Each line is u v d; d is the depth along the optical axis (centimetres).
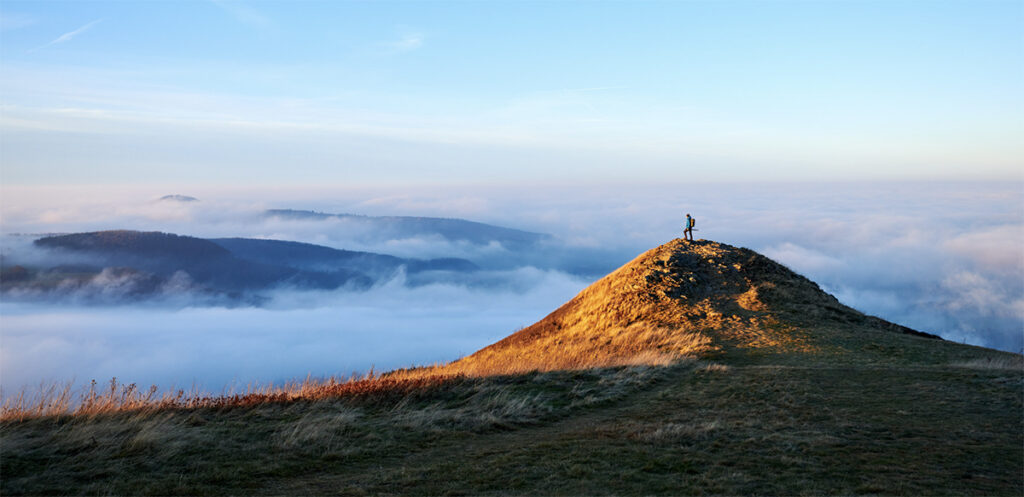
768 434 1527
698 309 4300
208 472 1212
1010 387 2062
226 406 1769
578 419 1872
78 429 1399
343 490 1130
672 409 1939
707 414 1819
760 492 1101
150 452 1296
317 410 1788
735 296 4522
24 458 1212
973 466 1268
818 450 1377
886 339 3522
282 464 1284
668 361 2983
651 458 1317
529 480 1181
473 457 1374
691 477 1186
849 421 1680
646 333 3934
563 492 1105
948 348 3297
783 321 3938
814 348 3297
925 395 2023
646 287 4784
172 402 1766
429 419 1739
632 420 1781
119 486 1110
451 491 1114
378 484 1167
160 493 1088
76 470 1180
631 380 2459
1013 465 1277
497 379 2434
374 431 1589
